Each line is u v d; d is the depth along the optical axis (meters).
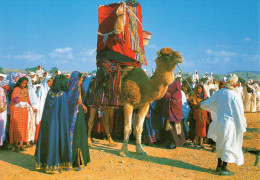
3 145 7.94
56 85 5.77
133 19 7.95
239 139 5.87
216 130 6.58
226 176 5.83
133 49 7.75
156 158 7.23
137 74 7.34
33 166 6.12
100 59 7.81
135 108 7.91
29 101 7.86
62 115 5.68
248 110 20.59
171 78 6.77
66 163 5.63
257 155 7.68
